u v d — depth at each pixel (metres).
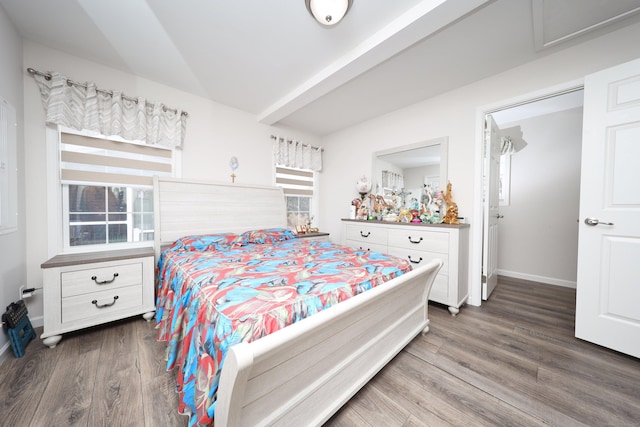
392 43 1.72
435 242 2.39
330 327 1.01
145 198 2.51
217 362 0.83
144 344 1.72
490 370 1.47
